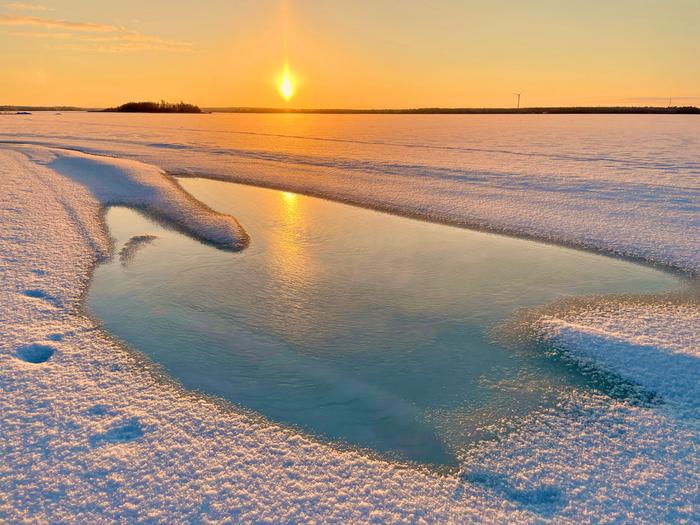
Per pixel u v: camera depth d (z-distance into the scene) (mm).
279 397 5578
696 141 38750
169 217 13898
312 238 12156
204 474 4184
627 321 7238
